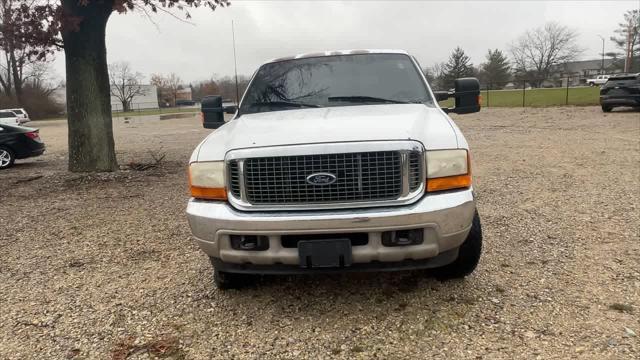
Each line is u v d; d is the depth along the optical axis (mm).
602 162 8875
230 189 3227
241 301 3719
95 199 7590
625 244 4520
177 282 4137
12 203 7602
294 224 3029
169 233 5547
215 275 3723
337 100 4285
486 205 6164
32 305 3816
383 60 4715
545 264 4133
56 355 3088
